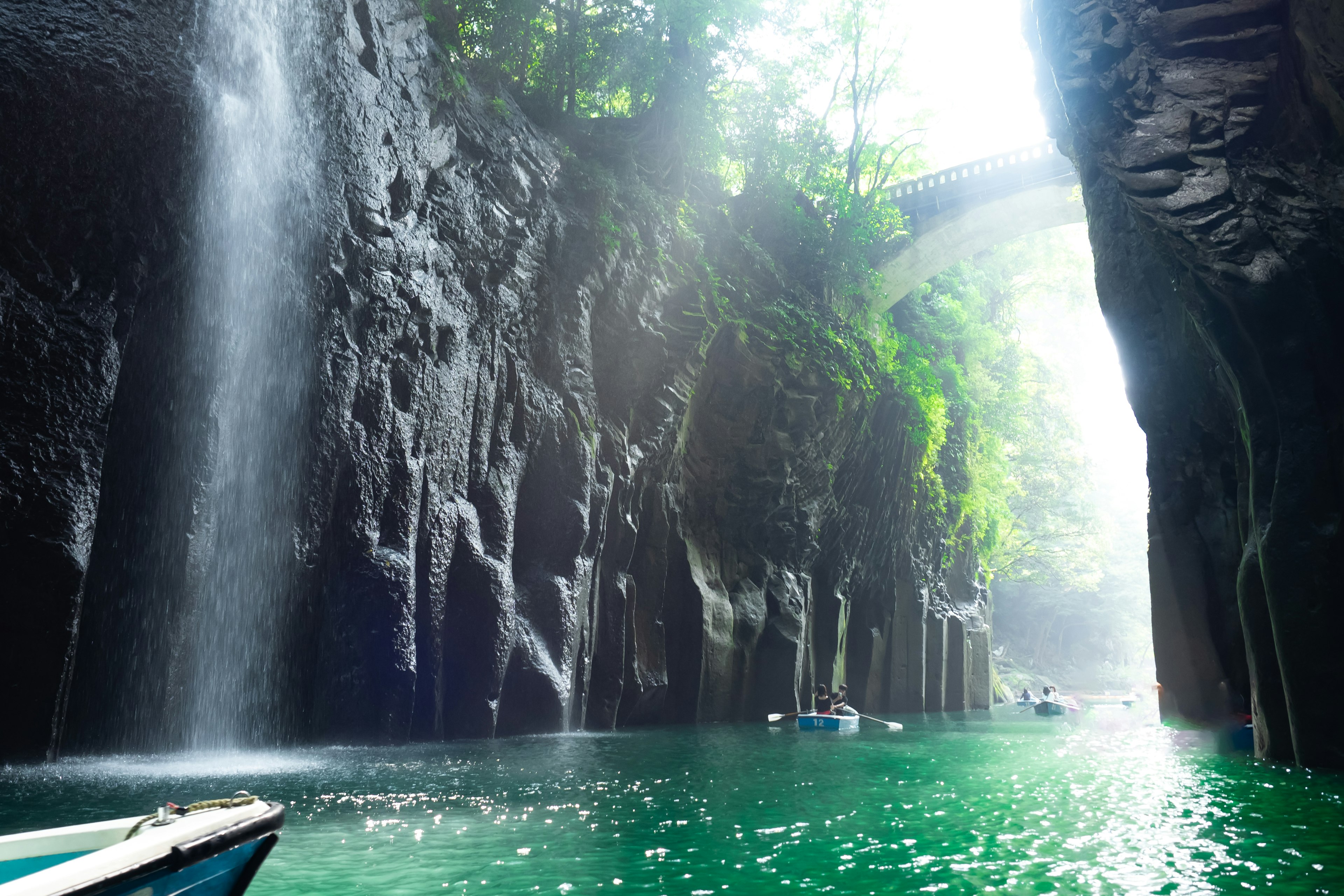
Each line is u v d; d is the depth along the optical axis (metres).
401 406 20.59
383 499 19.83
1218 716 20.44
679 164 32.81
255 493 18.19
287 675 18.59
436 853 8.94
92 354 15.55
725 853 9.09
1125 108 16.88
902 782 14.37
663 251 29.73
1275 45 15.59
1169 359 21.53
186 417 17.14
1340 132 14.60
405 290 20.80
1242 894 7.66
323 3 19.45
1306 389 15.42
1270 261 15.60
